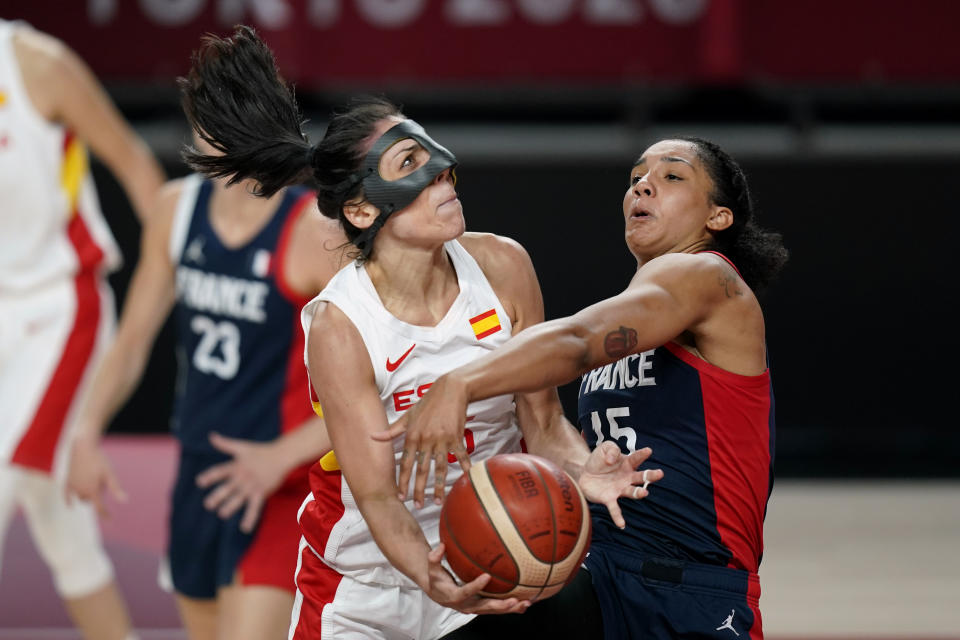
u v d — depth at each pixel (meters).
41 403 11.10
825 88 19.41
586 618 6.79
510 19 19.39
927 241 18.83
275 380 9.79
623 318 6.20
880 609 13.60
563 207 18.97
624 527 6.90
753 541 7.09
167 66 19.22
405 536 6.25
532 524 5.92
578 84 19.44
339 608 7.30
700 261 6.66
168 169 18.92
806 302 18.92
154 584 14.05
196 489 9.83
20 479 11.03
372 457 6.39
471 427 6.84
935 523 17.50
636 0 19.31
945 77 19.20
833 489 19.36
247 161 6.86
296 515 9.34
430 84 19.44
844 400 19.05
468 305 6.79
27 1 19.02
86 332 11.41
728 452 6.89
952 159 18.70
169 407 19.61
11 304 11.17
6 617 12.88
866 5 19.20
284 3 19.11
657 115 19.62
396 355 6.55
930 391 19.00
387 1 19.31
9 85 11.05
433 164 6.36
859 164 18.77
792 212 18.84
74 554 11.36
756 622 6.97
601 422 7.22
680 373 6.93
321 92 19.36
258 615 9.18
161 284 10.46
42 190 11.14
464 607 6.11
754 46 19.27
